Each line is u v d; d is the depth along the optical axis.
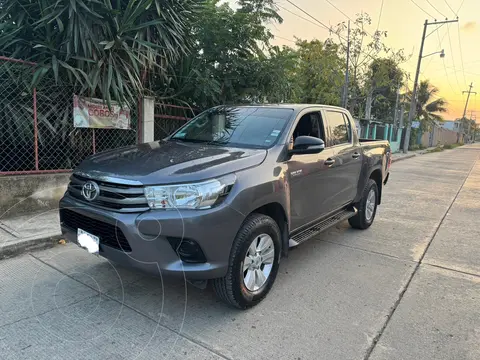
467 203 8.45
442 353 2.70
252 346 2.71
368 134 20.61
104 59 5.97
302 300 3.44
